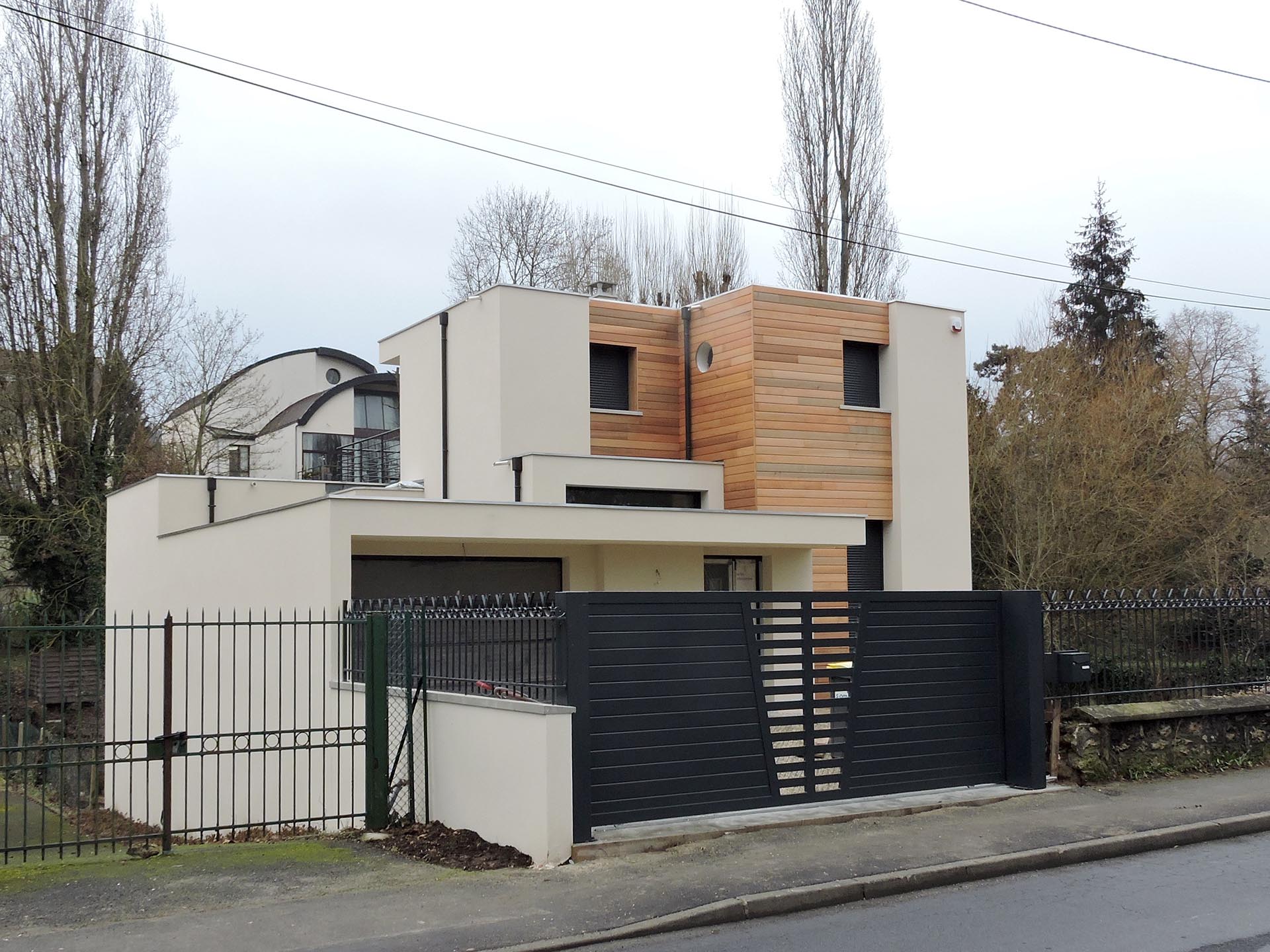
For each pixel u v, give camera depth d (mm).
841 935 7043
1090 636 12281
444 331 22719
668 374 23625
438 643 10430
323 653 11359
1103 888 8180
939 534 23562
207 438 36344
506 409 20875
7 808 9266
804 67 32750
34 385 29234
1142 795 11062
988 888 8258
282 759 14336
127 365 30281
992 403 33938
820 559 22078
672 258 42281
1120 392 31500
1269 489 31156
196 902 7859
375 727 10625
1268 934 6926
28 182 29234
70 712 19203
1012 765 11383
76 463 29641
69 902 7891
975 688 11398
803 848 8984
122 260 30406
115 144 30469
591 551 20016
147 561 21578
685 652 9695
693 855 8789
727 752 9844
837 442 22656
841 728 10547
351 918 7391
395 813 10523
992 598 11609
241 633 16719
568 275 41562
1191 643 12969
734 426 22266
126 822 15734
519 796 8969
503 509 16984
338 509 15125
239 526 17453
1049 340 35656
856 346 23562
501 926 7164
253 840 10625
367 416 48812
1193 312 42094
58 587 28672
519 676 9508
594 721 9203
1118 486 29266
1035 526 30594
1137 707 12133
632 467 20922
